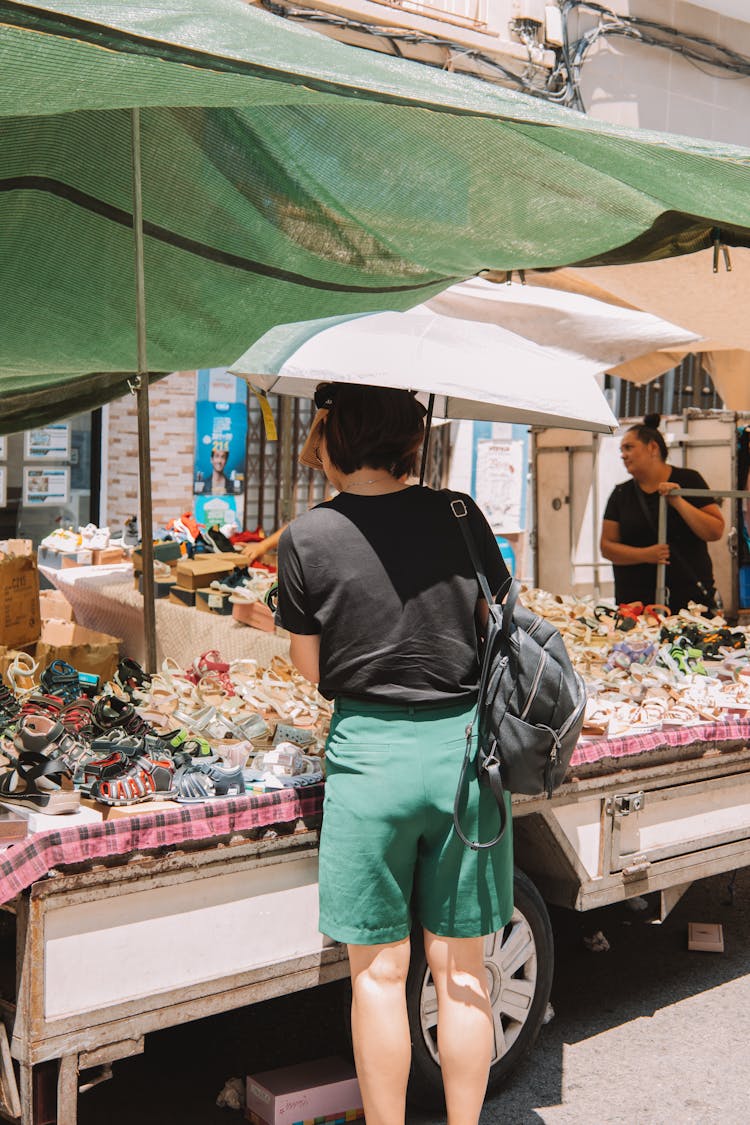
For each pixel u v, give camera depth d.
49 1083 2.60
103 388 5.47
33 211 3.97
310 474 9.81
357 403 2.79
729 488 9.10
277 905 2.92
